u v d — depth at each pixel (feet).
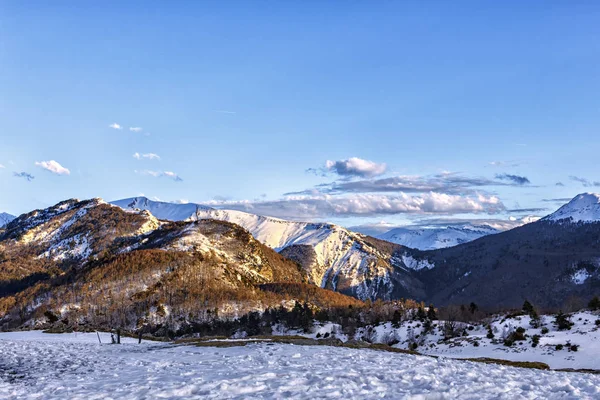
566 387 78.18
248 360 120.37
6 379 94.94
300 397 69.51
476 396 69.51
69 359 129.49
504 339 304.91
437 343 350.02
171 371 102.12
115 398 71.87
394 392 72.64
